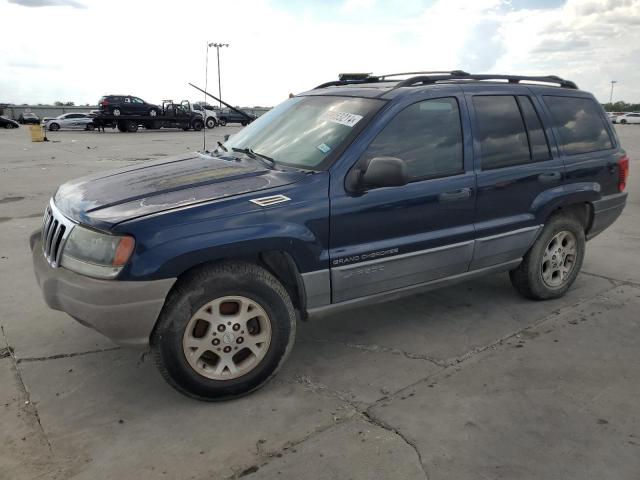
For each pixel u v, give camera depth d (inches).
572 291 195.8
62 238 120.0
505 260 169.5
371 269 137.4
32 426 114.1
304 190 126.5
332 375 136.3
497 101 164.1
